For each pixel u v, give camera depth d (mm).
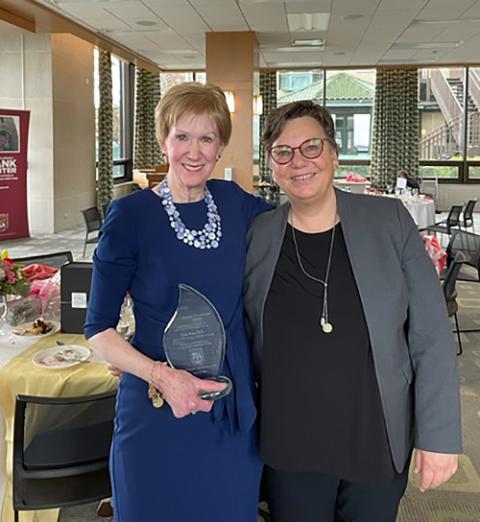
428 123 14539
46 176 10352
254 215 1632
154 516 1517
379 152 14328
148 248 1484
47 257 3836
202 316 1479
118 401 1570
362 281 1439
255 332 1539
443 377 1427
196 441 1510
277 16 8367
